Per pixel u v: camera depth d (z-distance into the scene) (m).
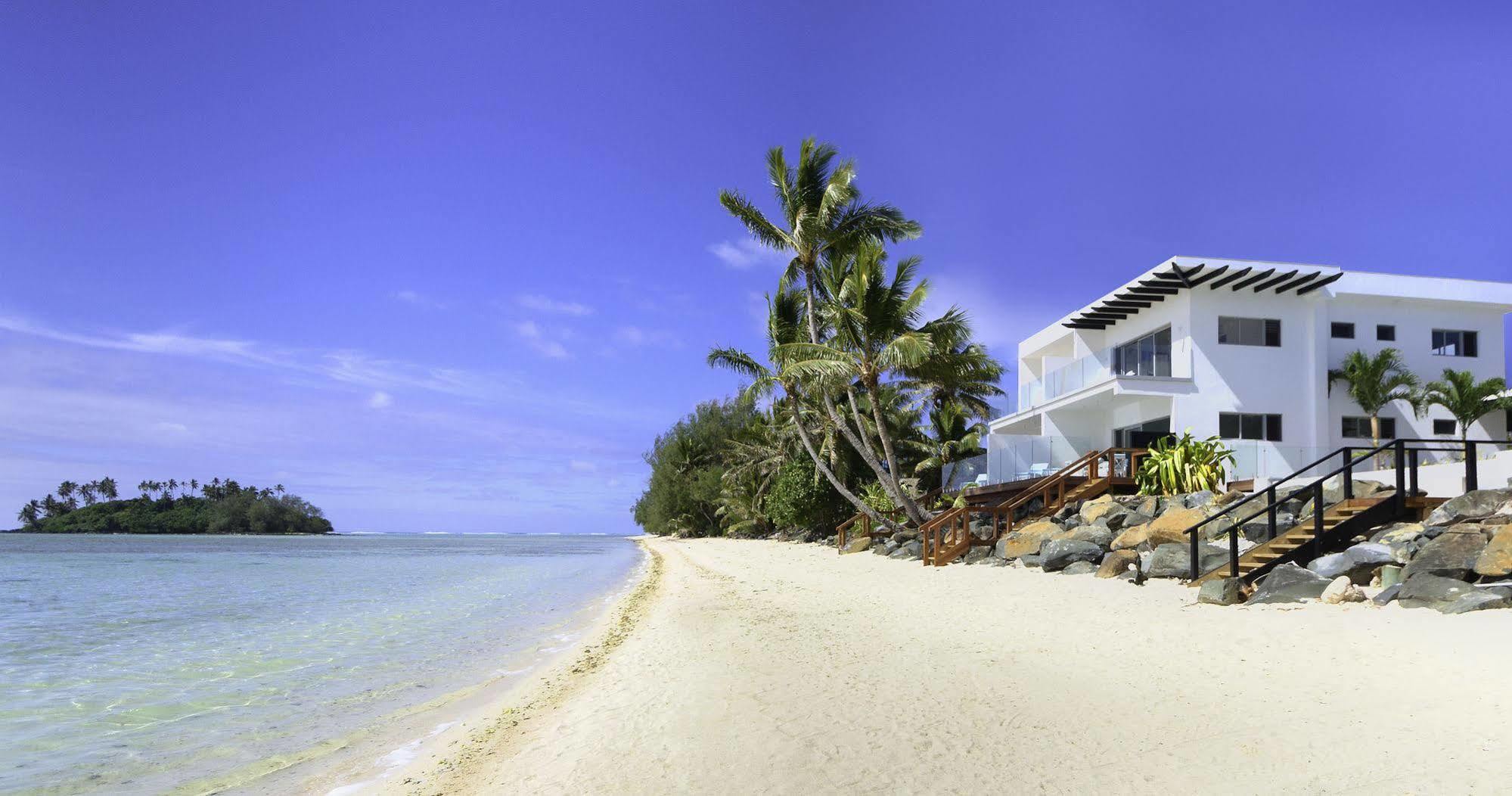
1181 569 14.76
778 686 8.63
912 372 28.59
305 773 7.00
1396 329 29.39
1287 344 27.58
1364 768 5.39
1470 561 10.70
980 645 10.55
